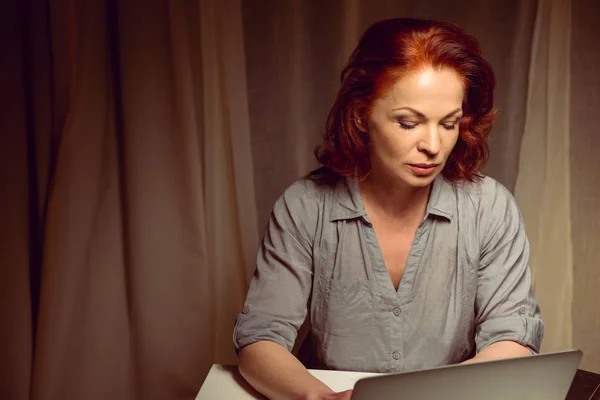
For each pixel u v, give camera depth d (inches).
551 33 78.0
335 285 52.1
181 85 77.6
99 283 81.9
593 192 82.0
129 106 78.0
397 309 51.5
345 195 51.4
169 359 84.6
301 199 52.5
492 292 51.8
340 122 48.2
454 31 45.1
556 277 84.4
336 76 78.2
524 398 36.1
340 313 52.3
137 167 79.3
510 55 77.9
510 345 48.3
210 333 84.8
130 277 82.6
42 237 82.0
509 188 81.3
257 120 80.0
